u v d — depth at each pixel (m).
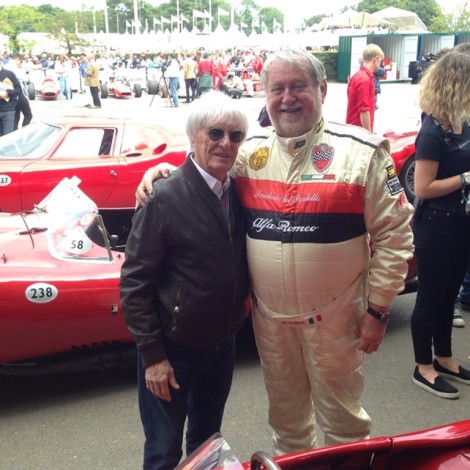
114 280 3.49
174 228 2.18
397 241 2.29
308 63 2.23
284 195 2.29
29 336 3.38
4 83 10.72
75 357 3.60
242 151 2.44
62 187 4.12
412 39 35.75
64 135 6.38
